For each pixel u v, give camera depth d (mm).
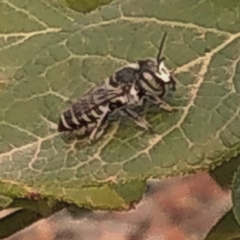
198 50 62
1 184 55
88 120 57
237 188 73
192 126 56
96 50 64
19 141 58
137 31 64
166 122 57
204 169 54
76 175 54
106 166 55
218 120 56
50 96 61
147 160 55
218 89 59
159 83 58
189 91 59
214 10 64
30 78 62
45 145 58
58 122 59
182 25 64
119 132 57
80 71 63
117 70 60
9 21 80
